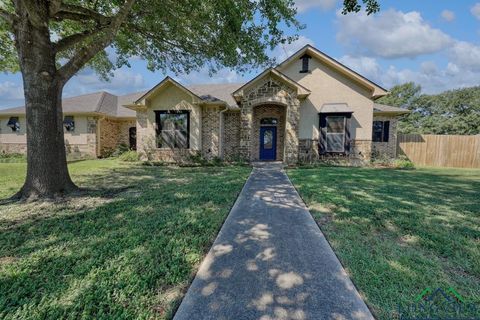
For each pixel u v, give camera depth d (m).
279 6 6.68
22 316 1.97
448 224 4.09
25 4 5.05
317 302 2.19
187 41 8.42
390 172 10.60
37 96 5.61
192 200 5.57
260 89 13.02
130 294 2.26
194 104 13.42
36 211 4.74
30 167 5.73
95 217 4.39
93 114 16.75
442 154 15.15
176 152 13.68
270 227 4.03
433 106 35.09
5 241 3.38
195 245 3.27
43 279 2.48
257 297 2.26
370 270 2.67
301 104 13.78
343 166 13.04
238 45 7.61
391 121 16.03
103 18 6.64
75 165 12.46
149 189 6.75
